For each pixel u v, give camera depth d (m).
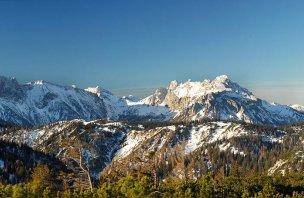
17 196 106.19
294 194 177.00
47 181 82.88
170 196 123.62
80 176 67.00
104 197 92.12
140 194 87.88
